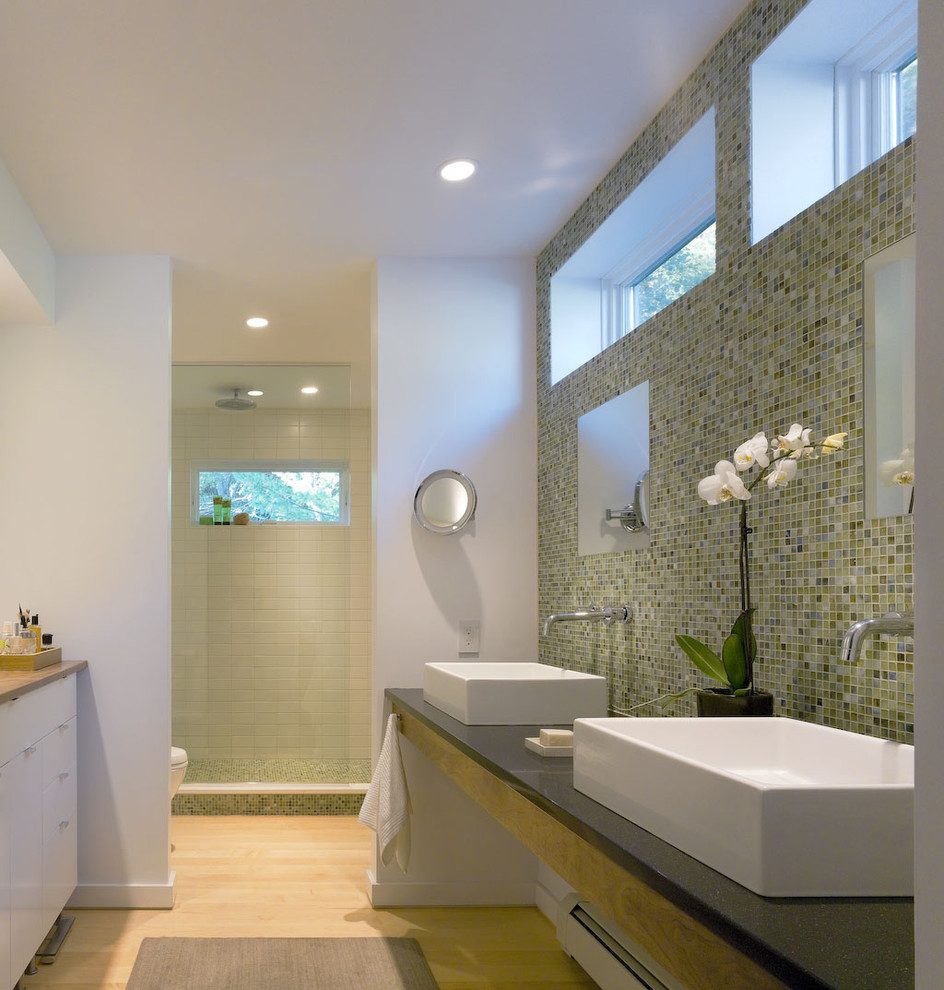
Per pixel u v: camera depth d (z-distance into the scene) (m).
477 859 3.77
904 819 1.13
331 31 2.30
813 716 1.98
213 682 5.74
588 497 3.35
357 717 6.02
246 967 3.08
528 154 2.99
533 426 3.96
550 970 3.10
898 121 2.12
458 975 3.05
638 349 2.95
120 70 2.47
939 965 0.66
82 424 3.82
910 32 2.04
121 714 3.74
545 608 3.82
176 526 5.75
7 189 3.16
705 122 2.46
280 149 2.94
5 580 3.75
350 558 5.89
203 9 2.21
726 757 1.76
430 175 3.14
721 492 2.05
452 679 2.91
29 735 2.95
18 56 2.40
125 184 3.19
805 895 1.11
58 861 3.31
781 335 2.13
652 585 2.80
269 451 5.81
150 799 3.73
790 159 2.22
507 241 3.78
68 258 3.85
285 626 5.80
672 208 3.03
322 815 5.23
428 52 2.40
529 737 2.46
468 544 3.89
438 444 3.90
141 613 3.78
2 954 2.60
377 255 3.90
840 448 1.81
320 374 5.82
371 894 3.72
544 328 3.86
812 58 2.21
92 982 2.96
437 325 3.94
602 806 1.60
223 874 4.12
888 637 1.76
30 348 3.82
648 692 2.81
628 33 2.34
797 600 2.05
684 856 1.28
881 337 1.79
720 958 1.08
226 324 4.83
